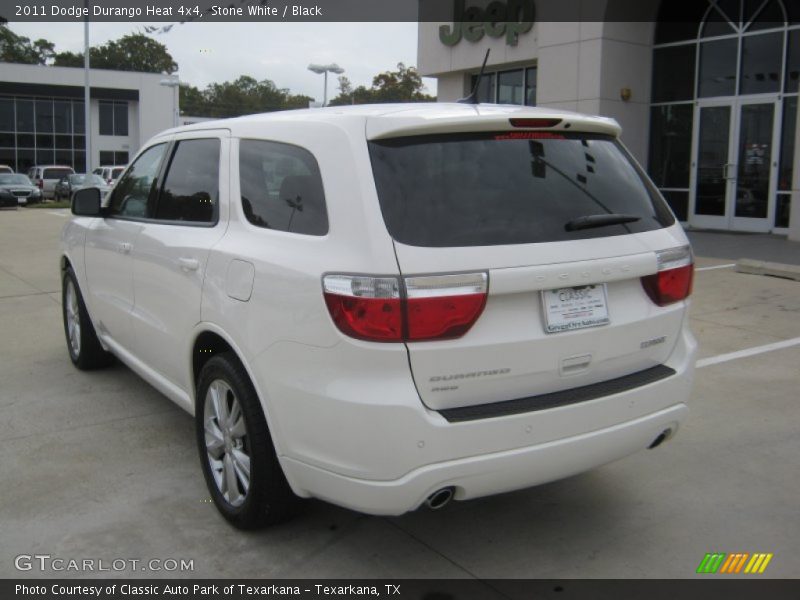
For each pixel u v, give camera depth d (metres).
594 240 3.12
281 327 3.04
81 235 5.55
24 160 51.62
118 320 4.94
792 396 5.43
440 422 2.78
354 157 2.96
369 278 2.76
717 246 12.59
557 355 3.03
